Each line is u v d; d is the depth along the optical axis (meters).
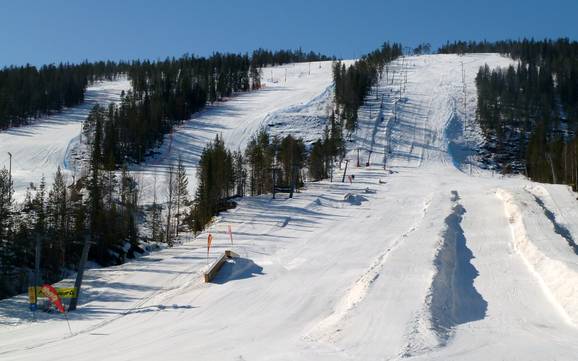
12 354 18.34
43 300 26.59
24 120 123.38
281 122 114.25
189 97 128.50
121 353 17.39
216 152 60.78
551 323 19.14
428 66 167.88
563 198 51.47
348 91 123.00
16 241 41.06
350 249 37.88
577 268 23.59
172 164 94.38
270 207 55.19
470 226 41.81
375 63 156.38
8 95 122.94
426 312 18.83
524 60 164.00
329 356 14.80
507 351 14.96
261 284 29.25
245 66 163.25
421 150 102.56
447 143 106.00
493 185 66.19
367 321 18.03
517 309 21.45
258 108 131.38
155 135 106.06
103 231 46.59
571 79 133.38
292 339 17.91
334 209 54.69
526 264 29.11
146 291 29.34
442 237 34.62
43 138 107.06
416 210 52.47
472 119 117.88
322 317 22.05
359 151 101.31
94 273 33.72
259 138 81.38
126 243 49.28
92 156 81.38
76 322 23.31
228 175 60.84
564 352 14.84
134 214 59.03
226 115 127.00
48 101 132.25
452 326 18.31
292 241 41.50
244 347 17.11
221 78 147.62
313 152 79.88
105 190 60.56
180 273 32.94
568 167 74.44
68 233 45.34
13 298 28.14
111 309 25.83
